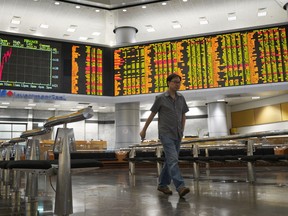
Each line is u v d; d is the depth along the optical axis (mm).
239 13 7375
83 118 1473
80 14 7184
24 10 6945
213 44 6469
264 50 6141
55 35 8578
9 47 6164
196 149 3910
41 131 1825
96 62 6816
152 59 6758
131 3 6719
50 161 1614
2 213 1844
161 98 2562
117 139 7016
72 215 1692
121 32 7469
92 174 5562
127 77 6809
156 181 3865
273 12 7355
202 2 6734
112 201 2207
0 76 5984
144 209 1855
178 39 6684
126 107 7023
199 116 10023
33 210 1926
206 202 2061
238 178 3936
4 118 9539
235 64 6262
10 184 3121
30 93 6121
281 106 8453
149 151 6195
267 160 2895
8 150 2973
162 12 7168
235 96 6449
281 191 2568
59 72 6461
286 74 5945
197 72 6461
